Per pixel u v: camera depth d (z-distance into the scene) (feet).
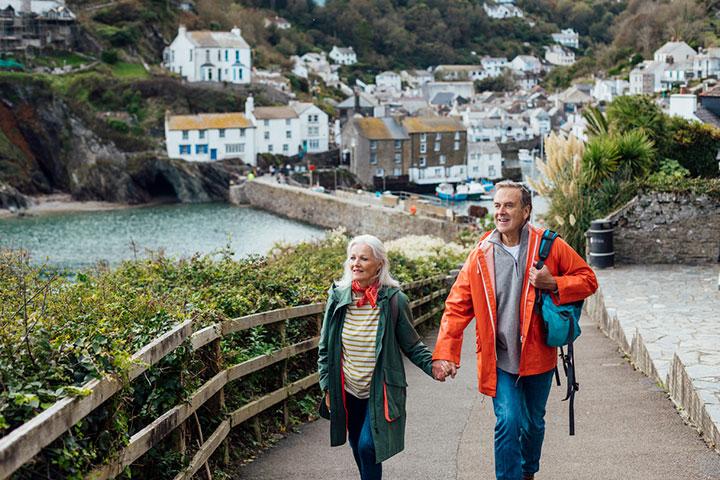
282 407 25.38
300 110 318.04
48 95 282.36
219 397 20.76
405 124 304.50
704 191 61.36
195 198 269.23
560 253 16.89
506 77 625.41
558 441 22.59
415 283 45.14
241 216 226.17
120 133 283.79
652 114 84.38
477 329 16.92
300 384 25.93
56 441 12.45
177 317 19.54
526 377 17.22
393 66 646.74
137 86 305.53
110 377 13.87
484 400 28.53
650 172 74.38
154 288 28.30
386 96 497.05
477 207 169.17
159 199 271.28
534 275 16.56
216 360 20.88
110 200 264.72
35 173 276.00
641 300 46.29
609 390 28.58
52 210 238.07
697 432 22.50
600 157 67.51
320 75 504.43
